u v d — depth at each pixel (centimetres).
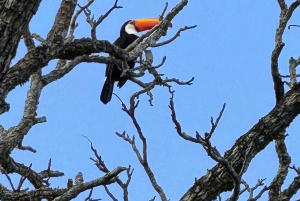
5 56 768
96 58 1150
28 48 1201
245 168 952
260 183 1080
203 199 1023
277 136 1056
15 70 816
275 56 1073
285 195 1139
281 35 1088
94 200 970
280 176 1148
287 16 1097
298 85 1069
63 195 935
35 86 1241
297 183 1135
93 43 910
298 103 1050
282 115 1051
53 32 1063
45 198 989
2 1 766
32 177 1223
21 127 1196
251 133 1057
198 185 1034
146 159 1010
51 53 855
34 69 833
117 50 961
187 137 904
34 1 778
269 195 1142
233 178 921
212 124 892
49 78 1251
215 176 1026
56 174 1291
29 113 1220
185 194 1042
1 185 1034
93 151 1023
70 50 882
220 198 949
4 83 798
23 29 780
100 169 1018
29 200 990
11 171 1198
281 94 1083
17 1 765
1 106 794
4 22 761
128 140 1048
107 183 977
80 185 944
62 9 1084
